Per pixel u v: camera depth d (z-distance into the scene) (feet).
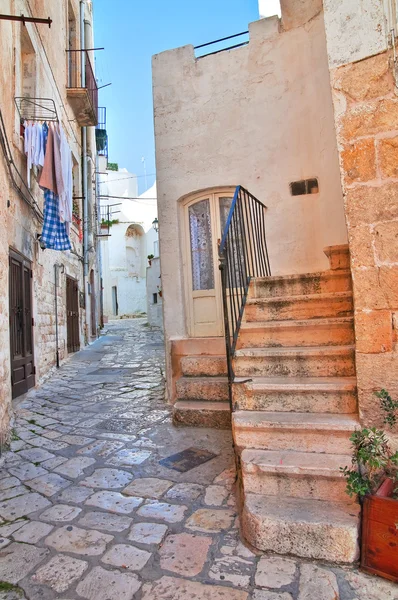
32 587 6.29
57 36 29.96
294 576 6.29
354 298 8.06
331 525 6.57
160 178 17.35
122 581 6.36
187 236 17.43
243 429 8.69
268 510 7.17
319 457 7.89
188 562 6.75
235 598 5.88
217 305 16.85
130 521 8.18
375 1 7.93
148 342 42.04
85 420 15.48
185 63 17.15
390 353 7.72
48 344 25.31
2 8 15.67
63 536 7.72
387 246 7.74
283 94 15.92
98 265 61.46
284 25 15.90
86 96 33.96
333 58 8.31
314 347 10.49
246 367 10.42
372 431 7.25
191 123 17.03
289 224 15.71
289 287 12.91
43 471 10.93
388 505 6.21
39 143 19.34
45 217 20.68
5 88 16.15
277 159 15.97
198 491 9.37
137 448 12.32
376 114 7.89
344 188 8.12
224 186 16.60
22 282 19.36
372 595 5.85
